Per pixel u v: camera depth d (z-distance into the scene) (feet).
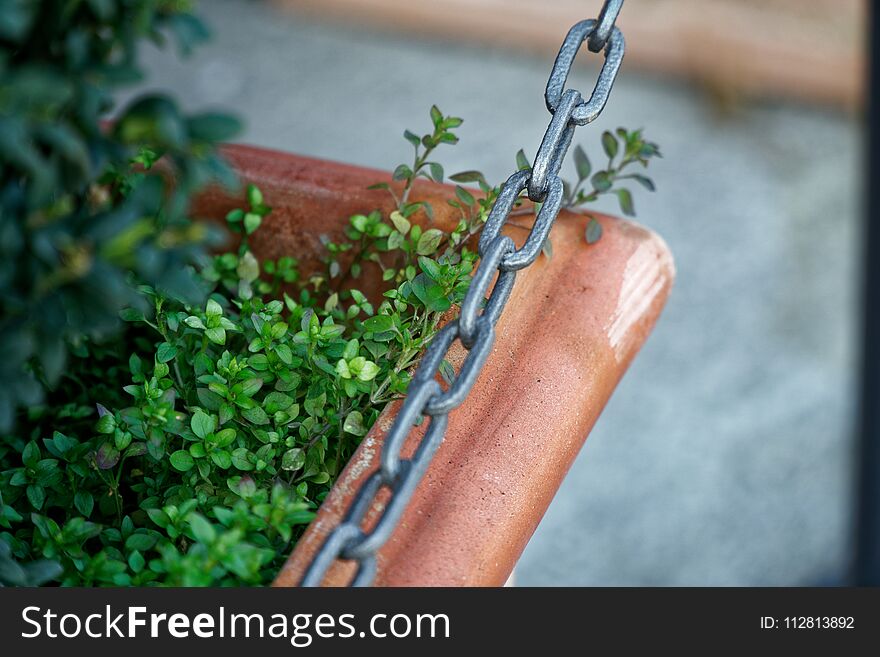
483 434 3.72
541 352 3.95
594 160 15.38
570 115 3.42
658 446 11.46
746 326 13.09
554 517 10.57
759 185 15.44
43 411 4.23
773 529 10.68
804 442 11.67
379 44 17.70
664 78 17.37
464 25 17.90
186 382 4.22
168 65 16.22
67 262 2.61
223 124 2.66
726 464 11.34
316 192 4.60
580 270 4.22
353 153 15.08
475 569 3.41
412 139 4.28
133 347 4.59
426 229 4.49
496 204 3.34
